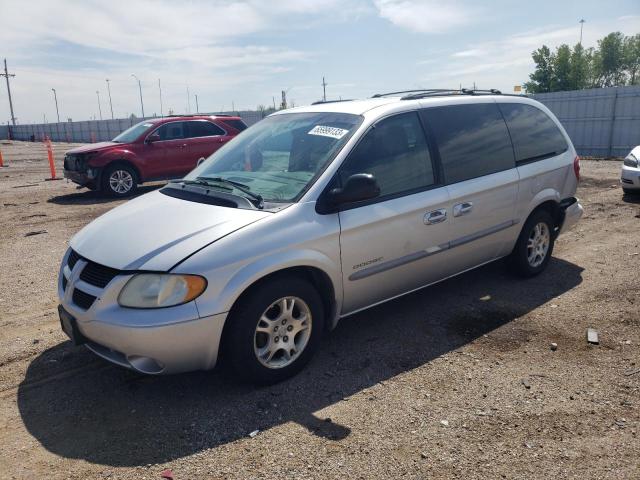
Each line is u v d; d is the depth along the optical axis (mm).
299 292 3549
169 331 3080
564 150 5668
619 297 4934
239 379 3527
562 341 4133
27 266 6520
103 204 11180
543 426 3070
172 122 12906
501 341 4164
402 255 4102
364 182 3512
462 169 4543
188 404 3385
